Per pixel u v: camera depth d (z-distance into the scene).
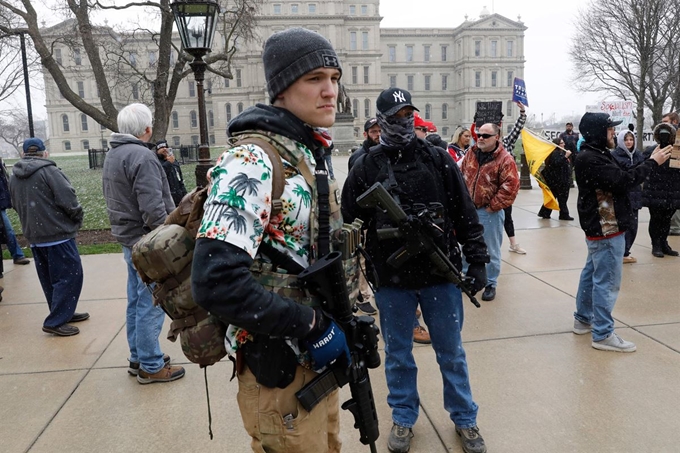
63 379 3.95
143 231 3.66
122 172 3.57
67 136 76.00
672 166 6.20
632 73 27.16
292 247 1.58
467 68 88.50
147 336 3.74
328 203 1.64
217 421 3.32
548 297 5.52
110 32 21.44
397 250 2.73
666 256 7.04
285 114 1.60
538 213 10.36
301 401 1.61
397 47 91.12
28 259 7.72
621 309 5.07
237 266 1.40
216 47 71.25
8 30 15.79
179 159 35.84
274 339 1.60
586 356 4.08
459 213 2.86
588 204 4.03
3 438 3.19
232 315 1.40
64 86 16.66
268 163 1.50
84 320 5.19
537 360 4.04
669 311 4.98
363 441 1.82
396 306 2.88
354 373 1.71
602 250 4.04
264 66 1.67
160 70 17.31
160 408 3.50
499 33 88.44
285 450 1.66
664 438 3.00
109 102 17.12
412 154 2.83
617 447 2.93
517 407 3.37
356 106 81.19
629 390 3.54
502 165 5.16
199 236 1.44
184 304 1.66
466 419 2.92
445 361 2.91
